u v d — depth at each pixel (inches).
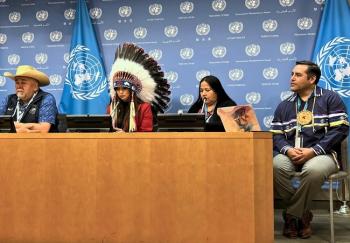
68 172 98.8
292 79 130.5
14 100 147.6
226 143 92.0
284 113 133.7
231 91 161.3
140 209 95.5
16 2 177.5
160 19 167.2
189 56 164.7
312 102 129.9
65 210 98.7
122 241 96.2
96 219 97.3
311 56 156.3
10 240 101.2
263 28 159.8
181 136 94.0
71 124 107.6
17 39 177.5
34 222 100.1
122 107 136.1
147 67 140.0
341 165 128.3
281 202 159.0
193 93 163.8
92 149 98.0
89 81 169.6
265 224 94.1
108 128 106.3
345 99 151.9
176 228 93.8
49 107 140.8
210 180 92.5
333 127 125.0
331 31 153.7
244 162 91.0
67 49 174.1
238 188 91.2
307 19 156.8
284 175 122.0
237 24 161.5
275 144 131.1
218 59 162.6
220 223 91.9
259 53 159.8
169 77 165.8
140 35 168.4
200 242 92.7
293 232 120.3
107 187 97.0
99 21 171.5
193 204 93.1
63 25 174.6
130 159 96.3
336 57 153.0
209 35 163.5
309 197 118.0
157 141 95.2
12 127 109.3
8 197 101.5
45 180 99.8
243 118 99.4
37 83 145.0
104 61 170.6
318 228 131.2
